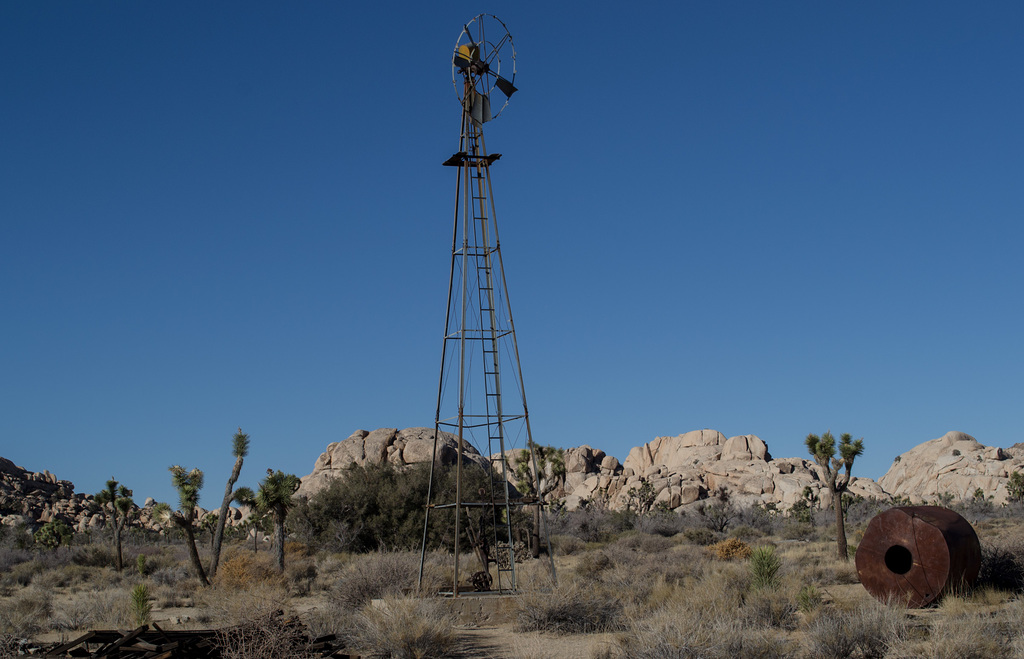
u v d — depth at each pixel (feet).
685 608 53.36
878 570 61.31
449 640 50.14
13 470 376.07
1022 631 43.91
